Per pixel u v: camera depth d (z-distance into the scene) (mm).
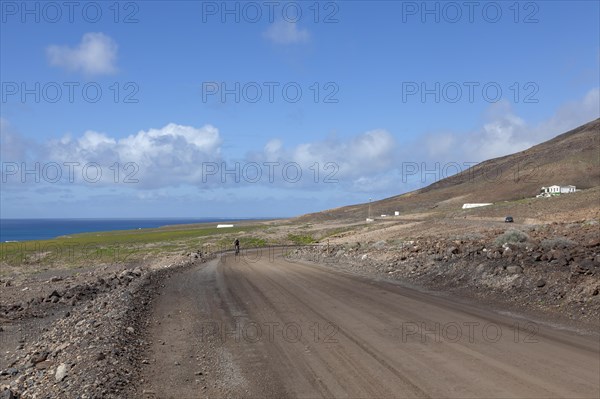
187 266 34406
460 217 81000
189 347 9875
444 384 6945
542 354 8188
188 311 14250
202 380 7727
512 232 23484
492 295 14141
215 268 30812
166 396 7074
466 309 12547
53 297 22516
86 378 7902
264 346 9664
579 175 196000
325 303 14547
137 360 9023
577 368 7367
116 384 7551
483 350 8586
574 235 24609
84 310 16938
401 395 6613
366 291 16719
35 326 16750
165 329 11758
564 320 10680
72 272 39469
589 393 6340
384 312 12633
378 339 9742
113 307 15102
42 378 9000
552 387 6609
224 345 9891
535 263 15734
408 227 62375
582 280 12977
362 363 8164
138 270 33844
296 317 12484
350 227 95812
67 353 10266
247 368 8234
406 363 8031
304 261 33719
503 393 6480
